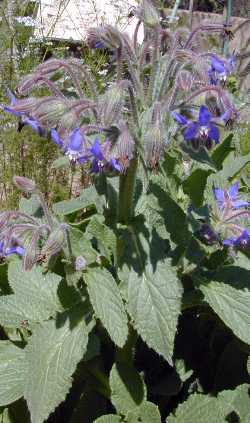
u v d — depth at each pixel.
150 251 0.28
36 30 0.68
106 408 0.34
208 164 0.27
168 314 0.27
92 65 0.57
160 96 0.27
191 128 0.26
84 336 0.29
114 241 0.29
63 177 0.61
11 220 0.31
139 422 0.30
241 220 0.32
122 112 0.27
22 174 0.59
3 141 0.58
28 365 0.29
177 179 0.32
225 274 0.31
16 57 0.59
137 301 0.27
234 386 0.34
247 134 0.55
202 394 0.32
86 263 0.28
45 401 0.27
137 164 0.28
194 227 0.30
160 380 0.35
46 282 0.32
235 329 0.29
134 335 0.31
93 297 0.27
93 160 0.26
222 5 1.03
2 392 0.31
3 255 0.30
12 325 0.31
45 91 0.50
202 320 0.38
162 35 0.28
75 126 0.26
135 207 0.30
